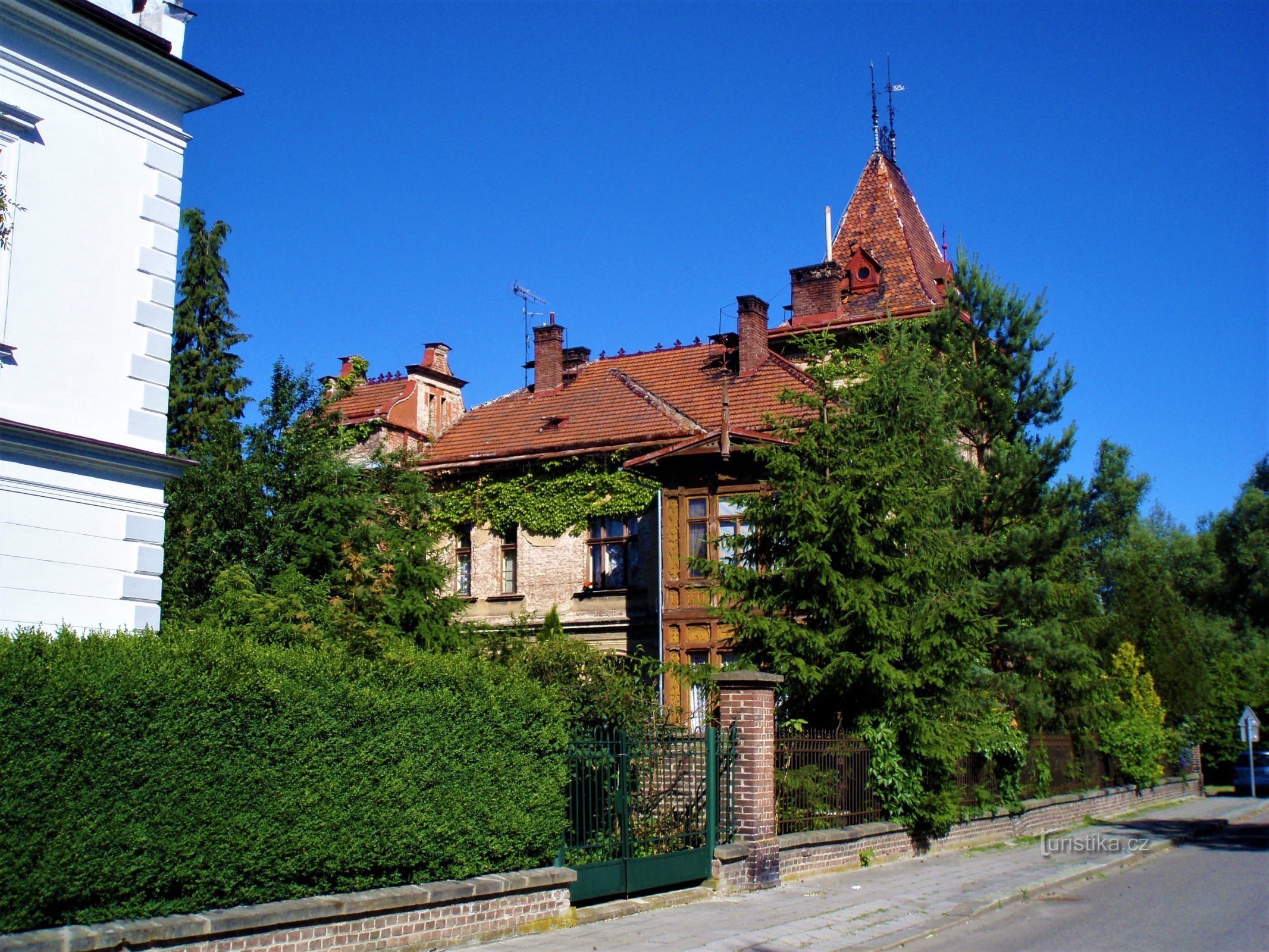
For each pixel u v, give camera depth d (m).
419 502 22.94
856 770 17.69
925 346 24.20
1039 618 26.23
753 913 13.10
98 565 12.88
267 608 16.06
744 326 31.22
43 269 12.55
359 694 10.02
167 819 8.41
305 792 9.44
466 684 11.27
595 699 18.22
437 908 10.43
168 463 13.59
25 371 12.29
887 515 18.38
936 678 17.55
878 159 38.78
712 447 26.11
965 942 12.24
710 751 14.53
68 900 7.86
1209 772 47.97
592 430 30.73
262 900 9.12
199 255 33.91
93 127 13.21
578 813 12.69
